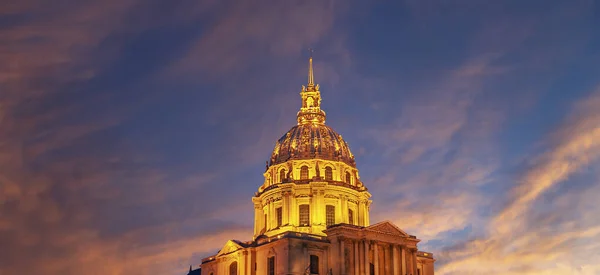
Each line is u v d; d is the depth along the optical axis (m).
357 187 157.50
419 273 154.25
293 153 157.38
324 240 137.75
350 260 135.50
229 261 145.12
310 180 151.88
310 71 177.00
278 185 152.00
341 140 164.88
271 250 137.00
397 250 141.12
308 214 149.38
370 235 137.62
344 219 149.62
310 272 133.38
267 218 153.38
